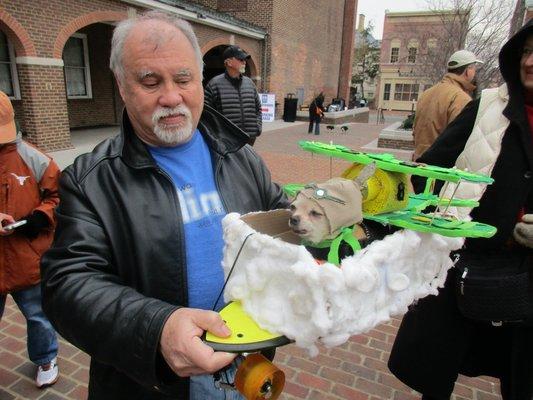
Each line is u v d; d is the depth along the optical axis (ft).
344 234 3.48
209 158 5.13
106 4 36.47
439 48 51.80
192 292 4.57
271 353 4.79
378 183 3.87
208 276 4.63
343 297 2.89
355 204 3.45
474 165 6.16
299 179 28.25
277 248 3.09
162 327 3.12
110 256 4.15
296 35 75.05
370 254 3.16
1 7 28.27
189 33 4.45
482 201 6.12
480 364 6.98
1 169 7.47
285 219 4.09
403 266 3.52
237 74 17.57
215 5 68.59
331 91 99.66
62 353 10.03
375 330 11.61
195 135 5.03
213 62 67.72
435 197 4.84
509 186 5.90
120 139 4.61
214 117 5.21
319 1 82.48
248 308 3.27
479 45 44.73
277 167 31.83
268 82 68.33
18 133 7.68
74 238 3.98
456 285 6.16
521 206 5.91
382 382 9.53
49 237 8.12
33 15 30.25
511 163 5.90
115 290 3.59
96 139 41.83
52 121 32.89
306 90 84.64
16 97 39.91
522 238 5.65
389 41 144.66
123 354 3.25
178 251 4.43
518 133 5.89
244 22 59.26
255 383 3.24
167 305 3.37
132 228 4.21
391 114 138.00
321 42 87.56
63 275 3.76
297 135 52.49
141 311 3.29
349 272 2.86
